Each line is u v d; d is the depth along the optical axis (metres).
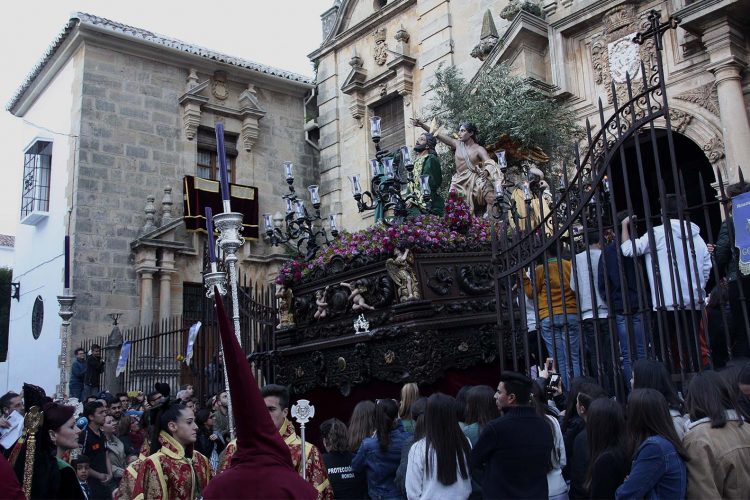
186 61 22.92
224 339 3.08
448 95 16.38
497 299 7.21
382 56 23.69
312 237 10.38
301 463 4.89
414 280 8.32
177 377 16.97
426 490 4.74
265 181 24.38
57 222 21.31
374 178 9.46
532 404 5.02
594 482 4.08
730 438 3.69
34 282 22.36
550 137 14.39
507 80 15.36
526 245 7.58
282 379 10.02
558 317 7.57
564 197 6.49
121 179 21.14
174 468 4.96
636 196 16.08
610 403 4.28
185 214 21.73
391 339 8.34
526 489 4.33
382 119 23.91
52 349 20.59
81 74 21.02
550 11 16.34
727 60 13.18
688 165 15.84
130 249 20.89
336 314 9.30
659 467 3.66
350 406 9.05
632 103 5.91
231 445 5.22
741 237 5.46
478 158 11.48
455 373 8.32
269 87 25.08
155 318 20.69
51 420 4.94
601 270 7.05
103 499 7.89
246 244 23.02
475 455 4.50
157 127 22.16
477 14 20.72
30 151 23.00
